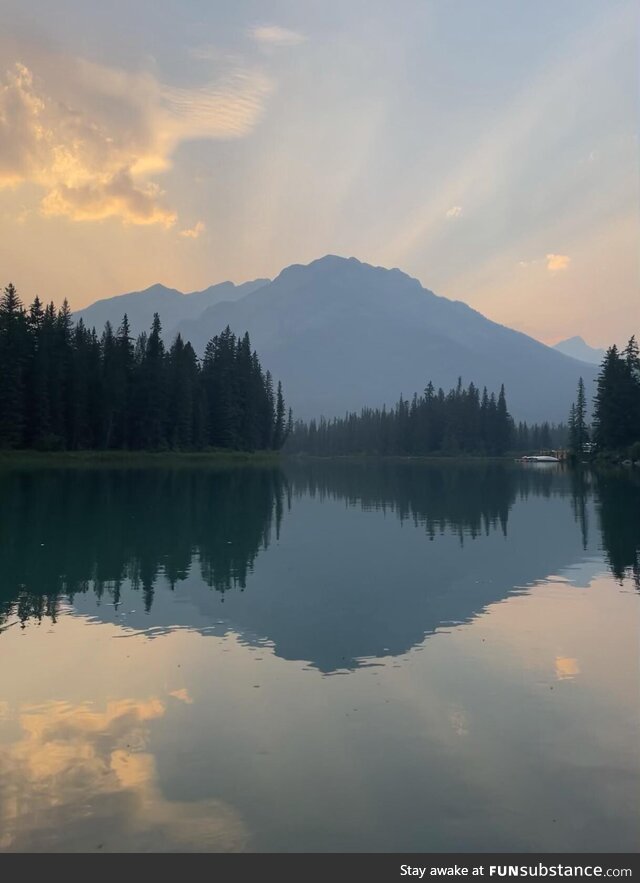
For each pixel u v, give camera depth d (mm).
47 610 15477
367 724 9445
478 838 6980
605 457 111625
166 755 8594
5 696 10453
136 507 37531
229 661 12047
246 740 8984
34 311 101750
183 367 118312
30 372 93625
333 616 14859
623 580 18797
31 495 43312
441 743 8898
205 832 7086
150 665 11805
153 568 20359
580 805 7535
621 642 13094
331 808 7473
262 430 142625
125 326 116562
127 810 7449
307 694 10484
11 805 7531
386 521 32938
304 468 116250
